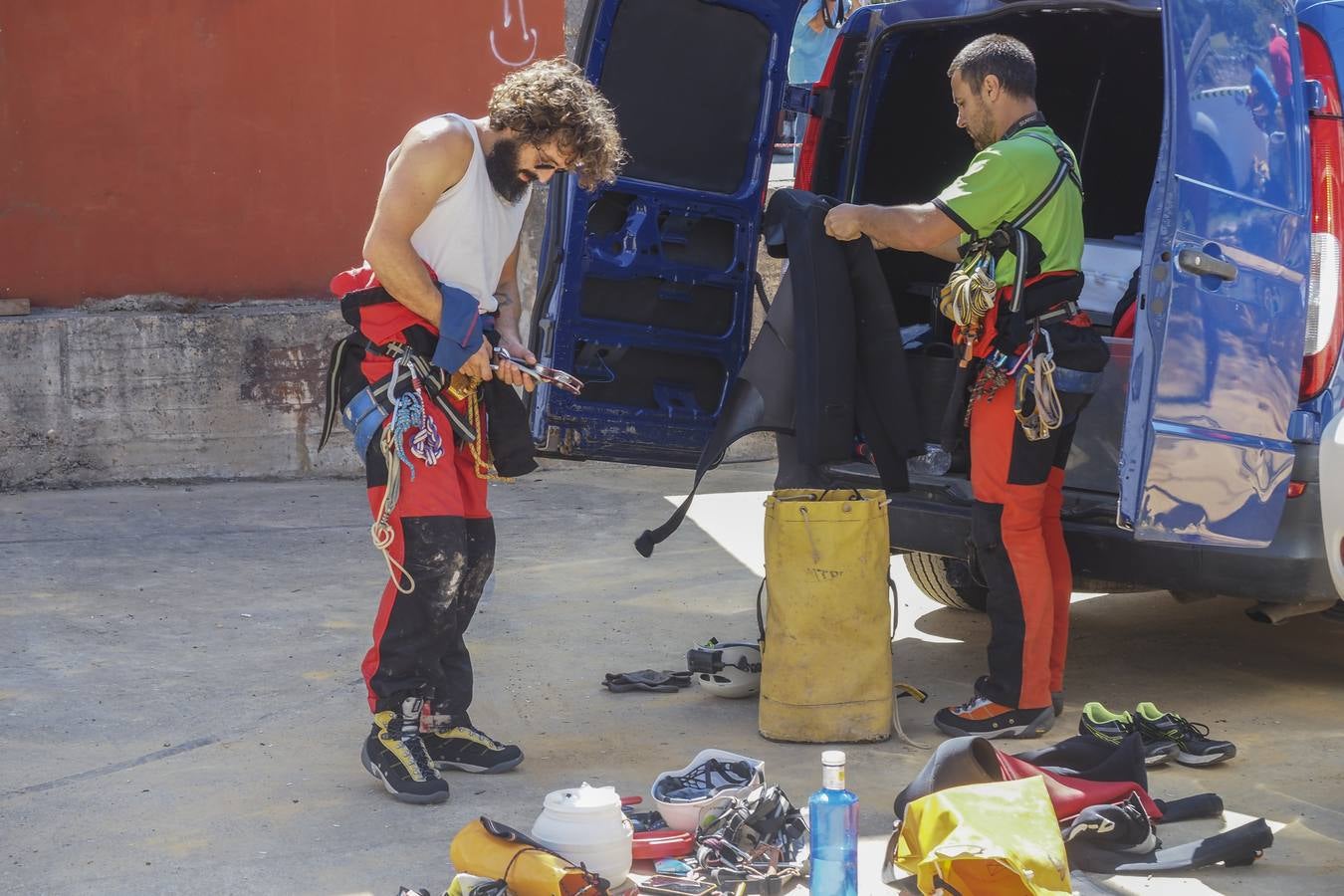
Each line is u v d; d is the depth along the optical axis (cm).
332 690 561
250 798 451
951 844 363
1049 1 548
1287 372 498
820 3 984
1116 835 406
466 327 441
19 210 909
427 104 994
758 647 561
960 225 492
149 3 919
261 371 955
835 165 637
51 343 905
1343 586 499
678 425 631
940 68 632
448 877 393
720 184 632
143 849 411
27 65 900
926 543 567
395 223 432
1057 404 486
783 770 482
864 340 550
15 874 393
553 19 1019
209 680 570
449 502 454
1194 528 479
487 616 670
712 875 390
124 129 925
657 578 741
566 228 593
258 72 949
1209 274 471
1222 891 387
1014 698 518
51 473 916
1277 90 496
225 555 770
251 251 964
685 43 607
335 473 981
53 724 518
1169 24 462
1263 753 500
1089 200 704
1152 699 565
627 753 500
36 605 667
